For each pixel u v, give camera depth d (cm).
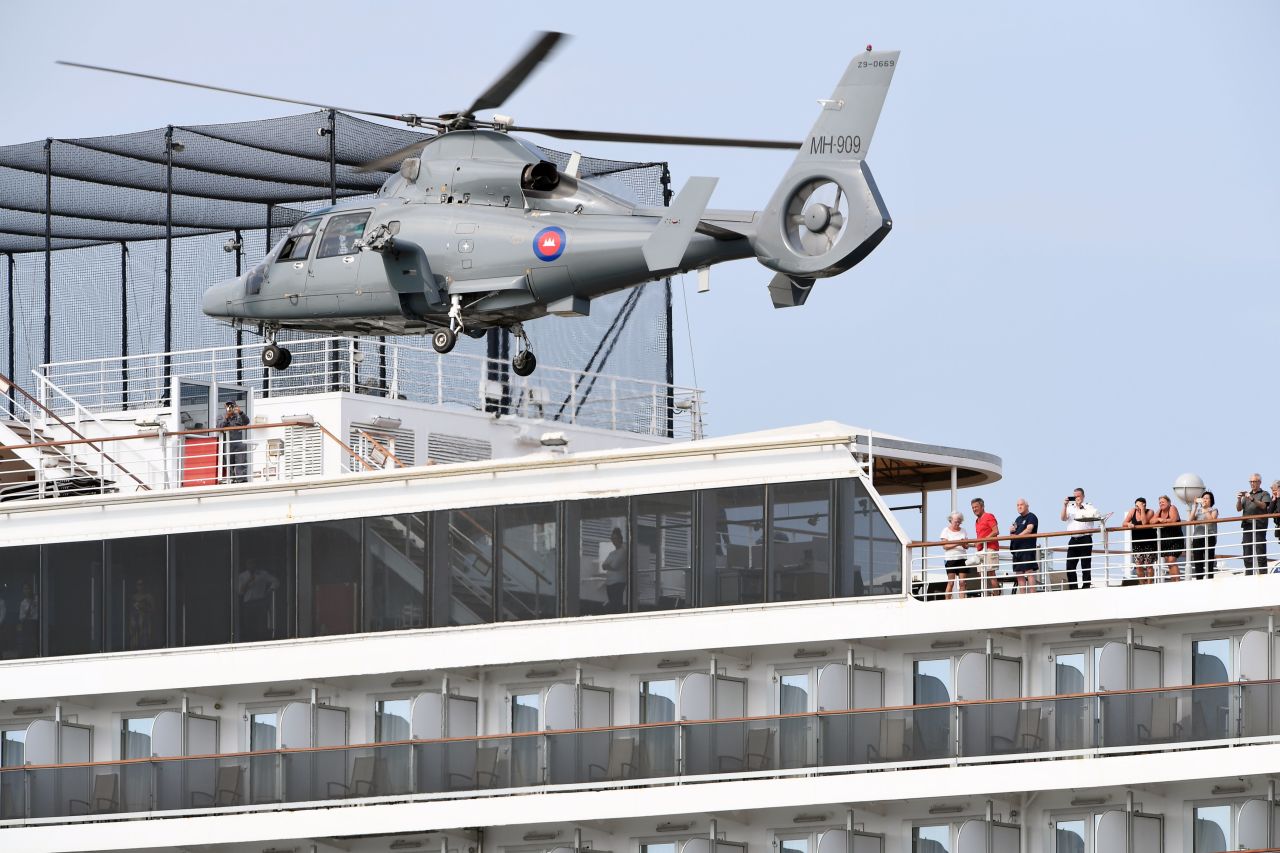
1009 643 15600
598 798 15688
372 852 16650
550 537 16162
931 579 15675
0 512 17462
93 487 18775
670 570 15862
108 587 17175
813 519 15600
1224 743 14712
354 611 16575
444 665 16250
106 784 16738
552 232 16250
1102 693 14888
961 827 15350
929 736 15200
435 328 17138
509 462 16300
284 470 19150
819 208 15600
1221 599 14862
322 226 17312
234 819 16400
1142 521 15488
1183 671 15325
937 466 16750
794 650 15900
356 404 19162
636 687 16212
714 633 15688
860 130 15600
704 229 15662
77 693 17088
